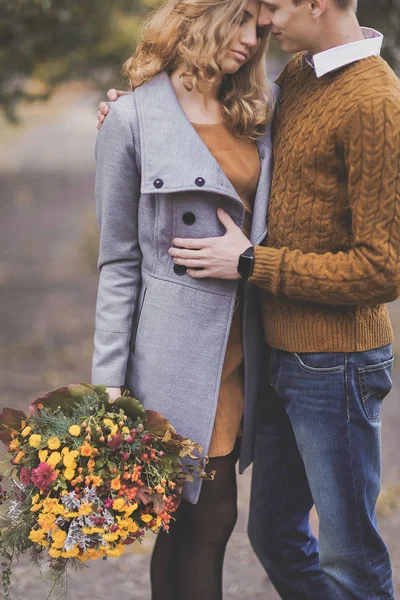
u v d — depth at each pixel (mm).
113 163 2605
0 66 6230
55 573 2506
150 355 2660
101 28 6090
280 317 2646
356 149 2375
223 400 2758
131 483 2381
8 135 36000
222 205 2625
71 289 11203
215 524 2768
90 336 8695
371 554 2684
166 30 2586
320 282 2455
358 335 2570
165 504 2420
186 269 2643
